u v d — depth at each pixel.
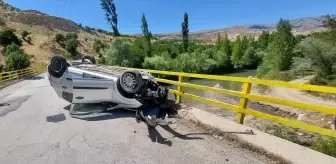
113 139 5.41
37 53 81.94
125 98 6.89
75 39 108.50
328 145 6.35
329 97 21.50
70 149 4.96
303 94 23.91
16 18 175.00
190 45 106.25
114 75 7.20
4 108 9.23
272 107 19.83
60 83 7.46
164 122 5.97
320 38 30.88
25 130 6.21
